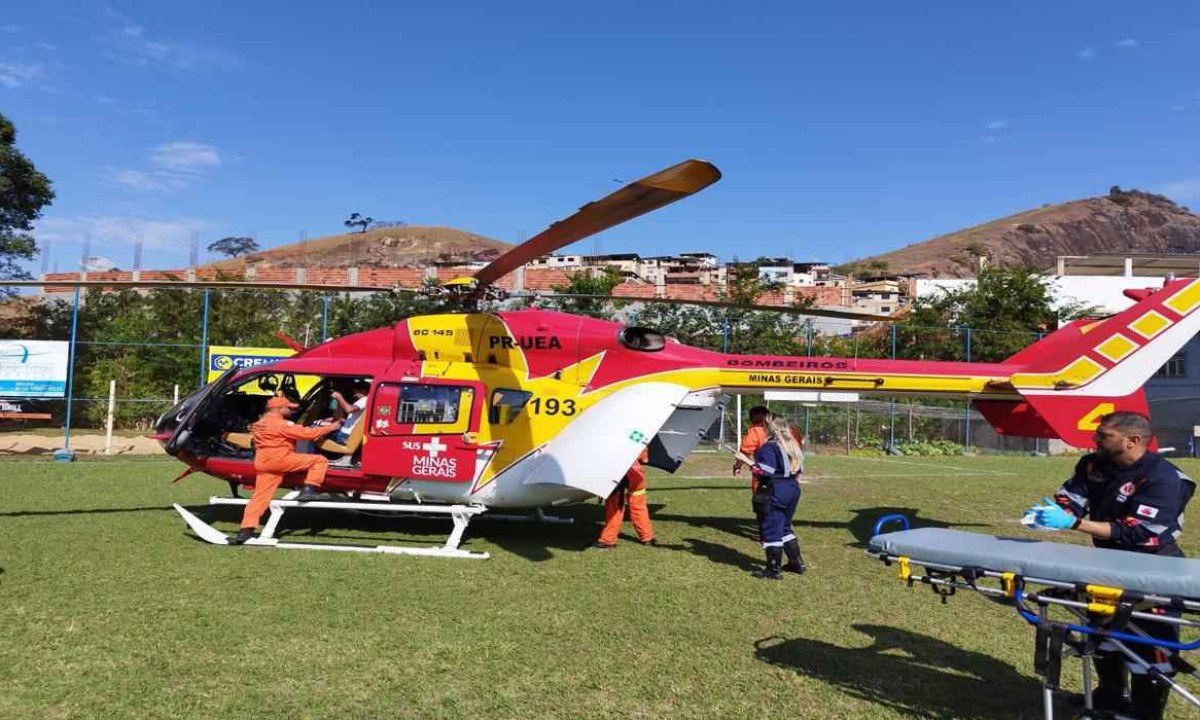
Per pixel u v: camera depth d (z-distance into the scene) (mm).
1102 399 7750
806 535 9016
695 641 5125
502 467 8047
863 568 7320
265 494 7609
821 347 24922
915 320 32125
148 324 24125
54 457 14852
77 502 9688
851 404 22688
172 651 4645
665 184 4871
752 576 6926
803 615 5758
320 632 5059
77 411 21453
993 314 32250
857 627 5504
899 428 23250
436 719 3850
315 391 8961
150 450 16953
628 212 5516
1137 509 3607
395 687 4223
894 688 4395
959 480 14789
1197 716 4145
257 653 4656
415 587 6227
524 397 8172
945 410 23016
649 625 5430
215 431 8750
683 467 16391
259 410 9219
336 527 8734
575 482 7027
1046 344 8234
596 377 8250
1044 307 32156
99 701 3932
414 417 8094
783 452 6922
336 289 9016
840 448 22359
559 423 8102
